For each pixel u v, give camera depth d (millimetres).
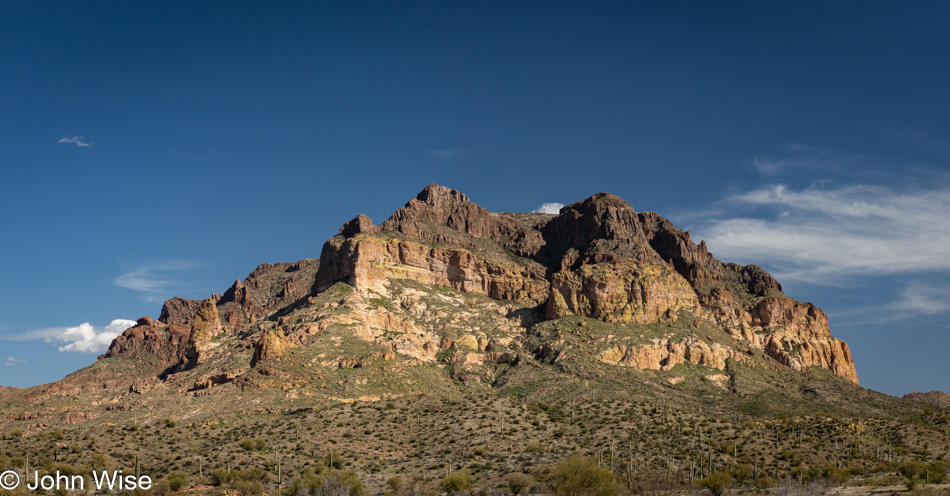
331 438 171625
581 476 121875
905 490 122312
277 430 176875
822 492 127625
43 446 160000
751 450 166375
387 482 141375
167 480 132500
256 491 129250
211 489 131875
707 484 130375
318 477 133000
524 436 172500
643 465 151125
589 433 176625
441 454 163625
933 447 171250
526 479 136750
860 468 149875
